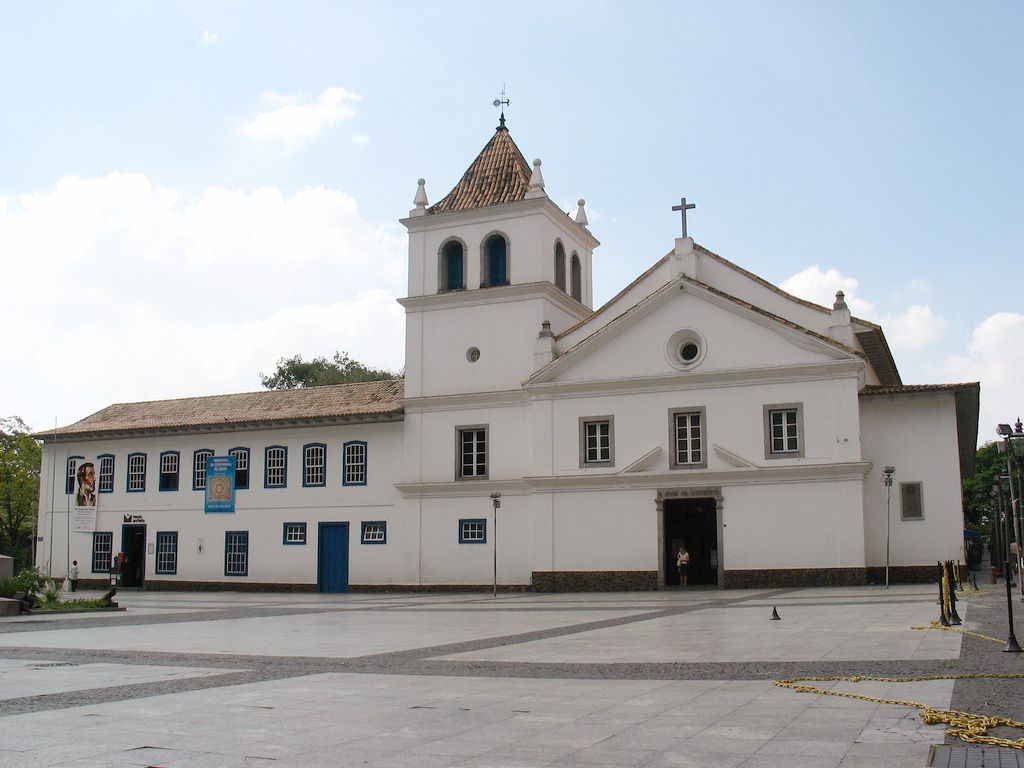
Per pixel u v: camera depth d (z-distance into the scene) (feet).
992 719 27.78
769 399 113.80
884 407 114.32
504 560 126.62
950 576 58.90
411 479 132.98
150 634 63.67
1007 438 85.15
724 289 119.44
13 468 211.82
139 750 25.81
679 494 116.37
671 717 29.58
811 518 110.63
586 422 121.80
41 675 41.57
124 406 167.12
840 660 42.22
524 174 136.36
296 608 94.27
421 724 29.09
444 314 134.31
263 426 144.36
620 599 99.09
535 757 24.63
